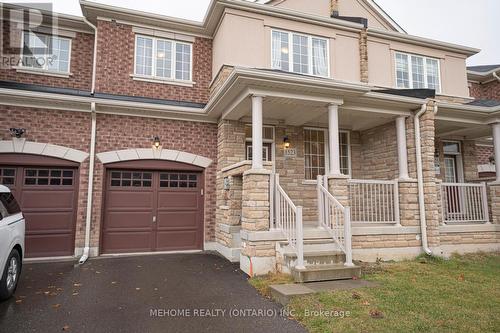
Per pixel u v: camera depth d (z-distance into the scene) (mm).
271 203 6105
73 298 4547
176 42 9125
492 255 7703
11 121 7223
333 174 6660
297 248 5293
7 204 4801
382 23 11141
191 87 9016
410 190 7547
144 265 6602
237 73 5824
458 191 8320
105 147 7789
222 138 8117
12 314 3959
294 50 9195
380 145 8953
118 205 7930
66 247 7477
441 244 7652
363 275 5621
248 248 5883
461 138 10539
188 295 4703
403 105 7637
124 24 8609
